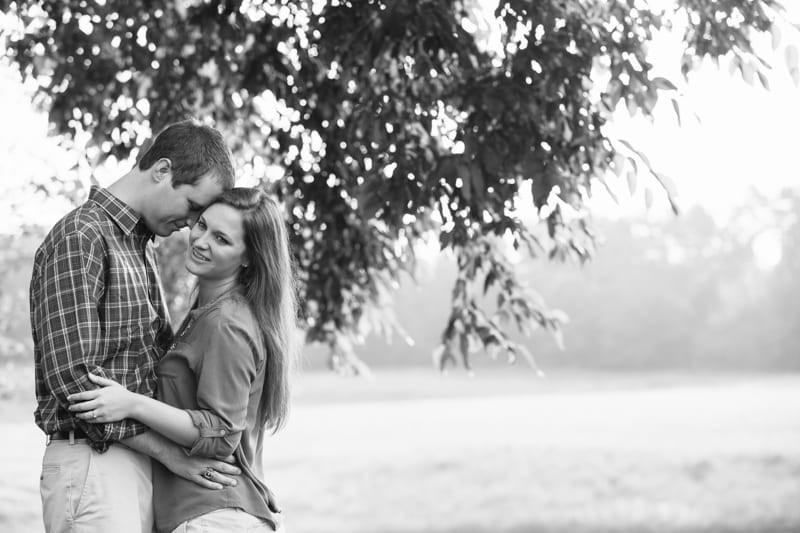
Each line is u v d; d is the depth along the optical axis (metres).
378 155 4.52
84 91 5.57
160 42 5.42
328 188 5.54
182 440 2.80
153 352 2.93
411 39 4.35
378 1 4.39
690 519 22.23
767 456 30.31
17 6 5.30
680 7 4.59
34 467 22.84
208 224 2.95
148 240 3.03
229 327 2.88
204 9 5.11
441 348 5.82
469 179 4.11
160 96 5.41
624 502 24.62
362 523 22.14
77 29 5.43
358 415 45.72
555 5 4.24
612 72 4.42
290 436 38.00
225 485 2.90
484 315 5.78
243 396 2.87
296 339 3.16
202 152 2.95
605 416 43.00
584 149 4.62
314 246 5.90
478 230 5.36
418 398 55.16
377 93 4.77
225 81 5.57
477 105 4.21
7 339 9.48
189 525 2.85
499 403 51.00
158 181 2.93
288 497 25.45
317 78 5.26
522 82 4.24
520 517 22.80
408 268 6.18
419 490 26.44
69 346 2.70
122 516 2.77
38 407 2.87
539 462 30.62
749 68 4.68
